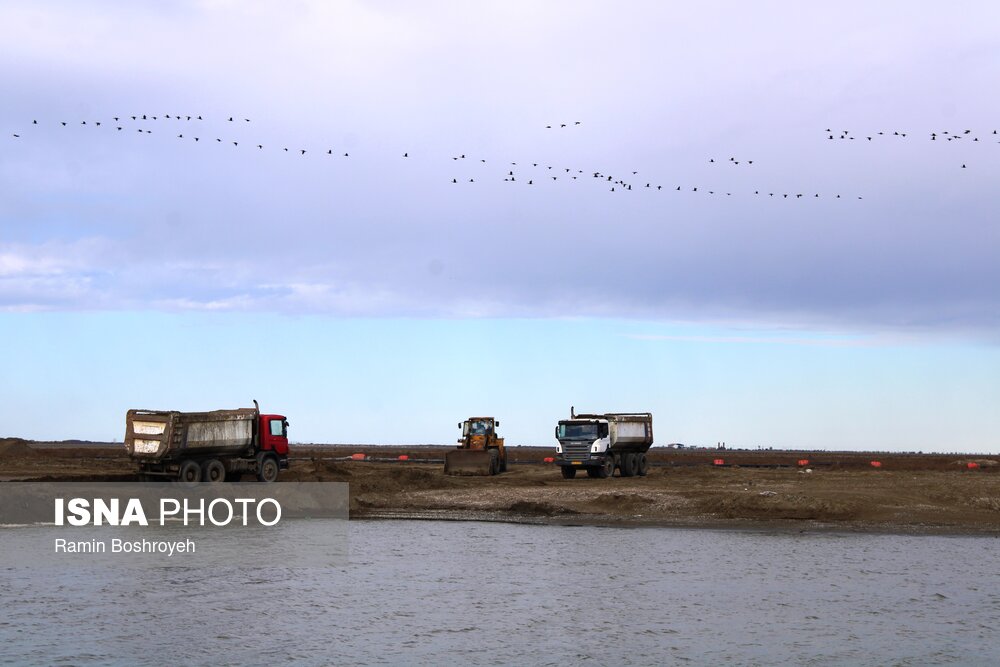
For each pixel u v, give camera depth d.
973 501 43.53
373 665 19.97
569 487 53.41
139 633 22.25
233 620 23.58
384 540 36.78
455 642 21.72
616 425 60.44
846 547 34.94
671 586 27.83
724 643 21.66
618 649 21.17
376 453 132.25
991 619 23.77
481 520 43.06
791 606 25.16
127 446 47.12
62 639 21.64
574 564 31.38
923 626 23.11
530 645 21.50
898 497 43.97
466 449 66.88
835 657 20.52
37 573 29.28
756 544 35.69
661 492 47.94
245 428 49.19
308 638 21.95
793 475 64.31
